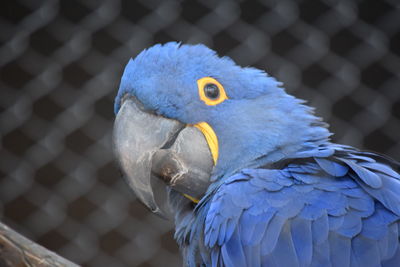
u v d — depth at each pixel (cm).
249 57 1146
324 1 1141
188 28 1159
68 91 1200
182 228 516
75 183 1234
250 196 448
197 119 500
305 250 425
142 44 1166
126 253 1222
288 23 1148
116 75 1192
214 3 1144
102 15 1140
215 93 503
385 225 422
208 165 500
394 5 1156
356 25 1160
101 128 1241
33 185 1221
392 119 1233
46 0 1124
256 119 498
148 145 498
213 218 456
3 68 1168
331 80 1200
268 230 435
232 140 496
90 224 1225
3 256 458
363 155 491
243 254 439
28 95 1174
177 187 500
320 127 512
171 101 498
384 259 414
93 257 1220
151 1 1141
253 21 1153
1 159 1209
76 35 1152
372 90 1205
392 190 438
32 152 1216
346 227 423
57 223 1219
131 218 1233
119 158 498
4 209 1206
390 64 1191
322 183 443
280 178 452
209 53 516
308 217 431
